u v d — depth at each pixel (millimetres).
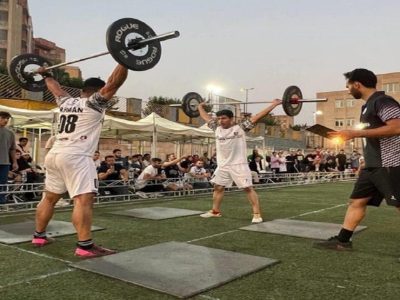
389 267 3715
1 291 3008
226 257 3918
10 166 8070
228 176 6410
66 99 4285
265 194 11188
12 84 17453
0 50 48812
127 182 9758
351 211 4277
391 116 3662
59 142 4078
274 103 6383
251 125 6297
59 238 4793
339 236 4367
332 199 9805
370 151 3938
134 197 9812
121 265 3619
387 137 3738
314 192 11930
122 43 3771
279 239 4914
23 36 52500
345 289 3098
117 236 5051
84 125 4043
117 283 3186
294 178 17047
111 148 18922
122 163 11133
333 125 54219
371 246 4562
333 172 19016
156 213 6957
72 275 3389
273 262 3779
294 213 7262
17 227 5434
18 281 3236
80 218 3955
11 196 8422
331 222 6211
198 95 8133
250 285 3166
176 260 3791
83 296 2910
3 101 16438
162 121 12492
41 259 3881
